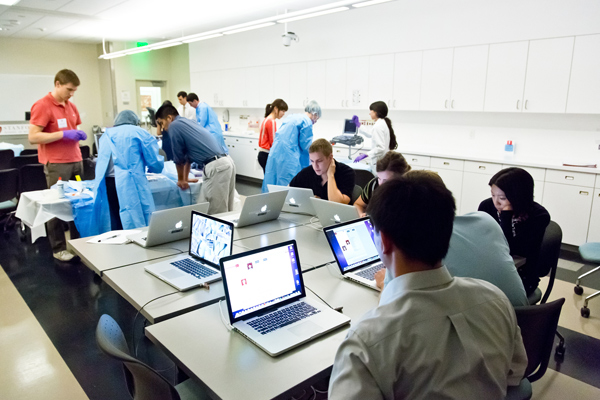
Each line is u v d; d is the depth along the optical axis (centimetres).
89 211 364
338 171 313
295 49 707
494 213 241
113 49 956
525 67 468
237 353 134
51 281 358
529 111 471
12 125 884
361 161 604
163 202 422
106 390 224
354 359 79
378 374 77
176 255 227
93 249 237
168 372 242
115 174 372
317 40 671
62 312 307
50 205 345
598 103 425
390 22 578
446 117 566
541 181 443
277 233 268
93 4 593
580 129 461
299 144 502
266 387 118
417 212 83
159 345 141
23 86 887
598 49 418
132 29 793
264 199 283
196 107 723
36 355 254
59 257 402
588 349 265
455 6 513
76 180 413
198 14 662
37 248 437
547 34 448
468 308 86
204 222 213
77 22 721
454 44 520
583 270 387
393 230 85
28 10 625
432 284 86
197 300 174
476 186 491
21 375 235
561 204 435
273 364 129
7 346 263
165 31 814
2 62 880
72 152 422
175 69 1052
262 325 148
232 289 151
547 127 483
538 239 215
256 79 787
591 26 420
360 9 607
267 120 588
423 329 81
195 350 136
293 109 743
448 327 83
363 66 618
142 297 176
